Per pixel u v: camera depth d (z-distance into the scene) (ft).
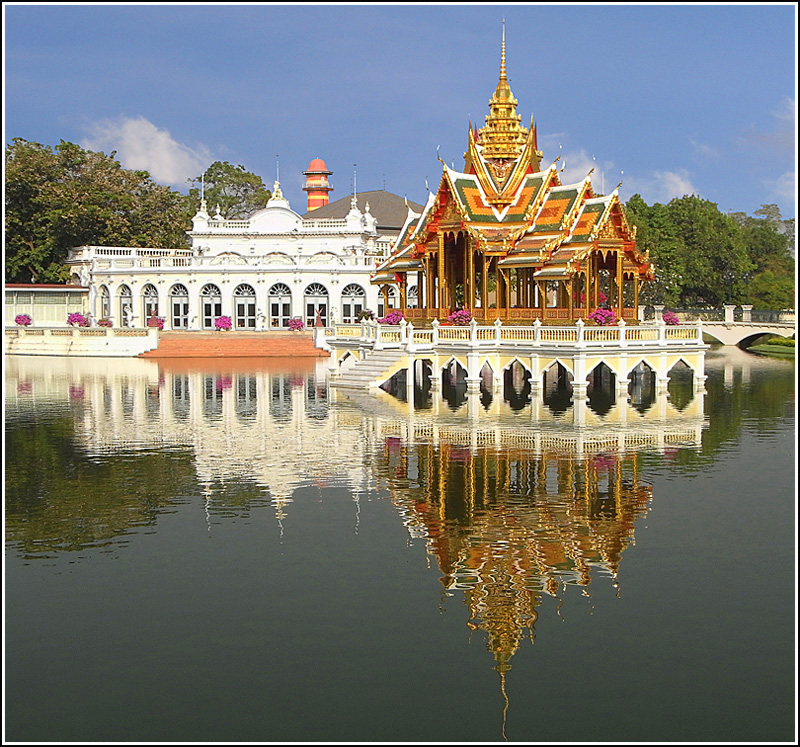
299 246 295.28
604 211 138.21
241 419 112.16
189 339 241.14
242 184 456.04
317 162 421.59
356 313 272.31
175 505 68.03
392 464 82.23
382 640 44.27
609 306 156.76
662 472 78.33
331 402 129.29
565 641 44.09
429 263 155.12
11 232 316.19
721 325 280.72
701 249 321.73
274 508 66.95
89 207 310.45
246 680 40.70
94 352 239.30
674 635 44.62
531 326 131.34
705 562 54.44
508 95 155.84
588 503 67.72
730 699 38.88
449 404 125.59
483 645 43.75
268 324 273.13
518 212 146.00
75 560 55.42
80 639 44.50
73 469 81.05
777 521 62.69
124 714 38.04
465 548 57.26
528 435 97.71
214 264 277.03
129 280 282.77
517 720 37.37
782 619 46.29
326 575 52.60
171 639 44.52
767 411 117.60
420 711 38.17
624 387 128.77
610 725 37.01
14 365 207.51
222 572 53.16
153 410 122.21
